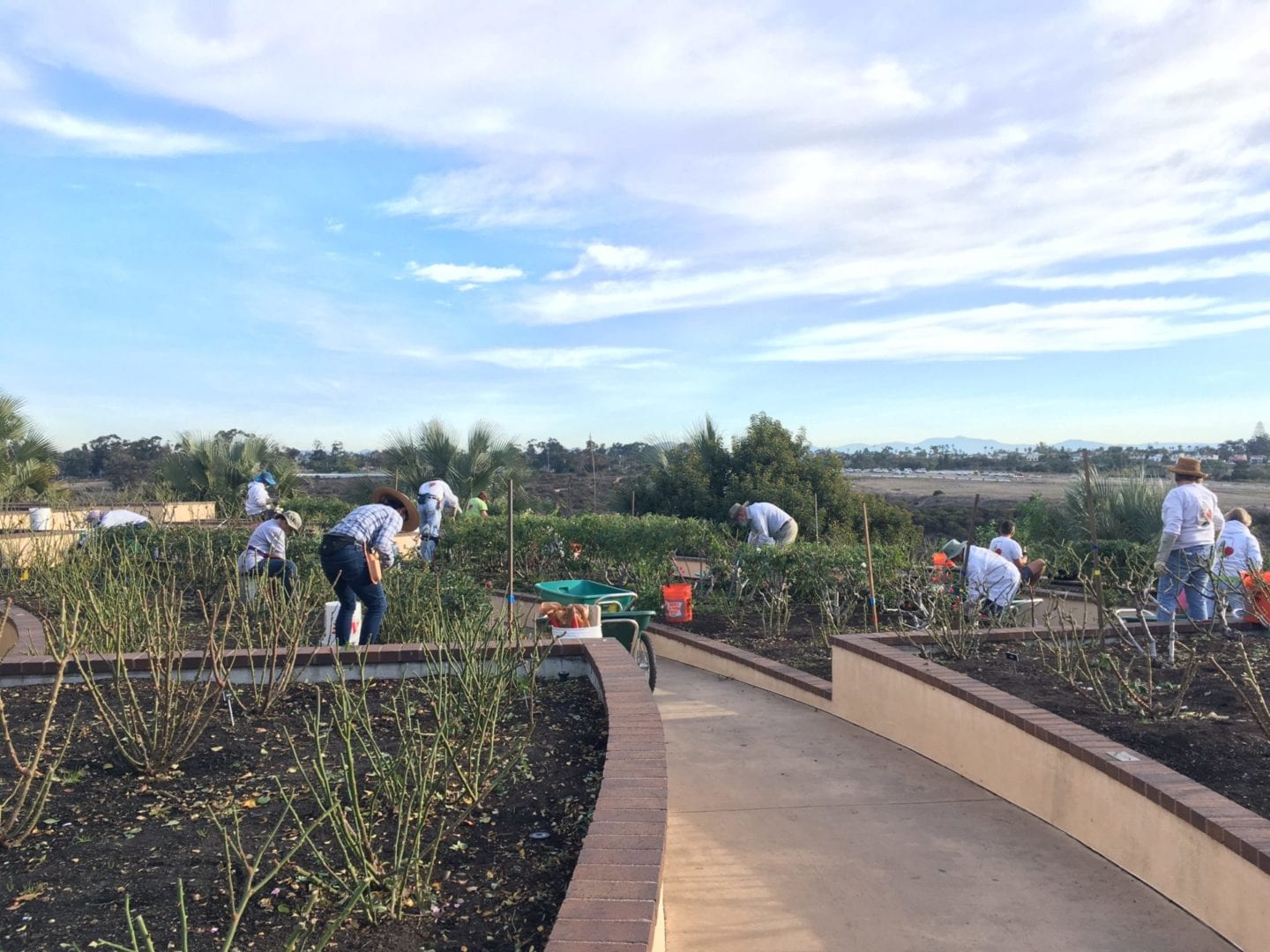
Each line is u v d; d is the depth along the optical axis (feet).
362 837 9.62
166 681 14.69
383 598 23.75
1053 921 12.16
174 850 10.56
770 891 13.08
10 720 15.24
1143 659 20.83
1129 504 45.91
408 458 67.36
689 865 13.96
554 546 39.52
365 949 8.51
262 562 28.73
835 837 14.93
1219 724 15.94
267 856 10.42
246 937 8.70
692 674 27.43
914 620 27.94
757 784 17.53
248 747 14.15
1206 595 23.80
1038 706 17.29
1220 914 11.60
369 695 17.13
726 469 68.08
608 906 8.40
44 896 9.44
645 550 37.14
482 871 10.12
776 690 24.88
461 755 12.48
